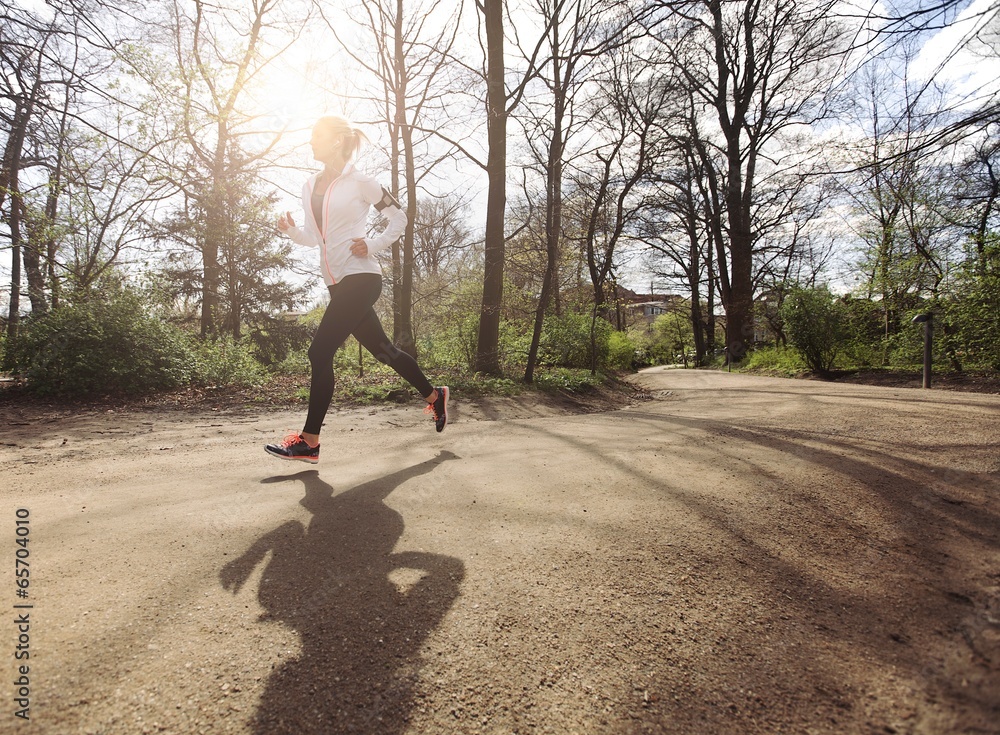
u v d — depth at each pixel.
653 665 1.24
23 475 2.80
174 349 7.05
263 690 1.12
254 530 1.98
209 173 11.57
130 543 1.86
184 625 1.35
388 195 2.92
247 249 14.12
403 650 1.27
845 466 2.84
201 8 12.19
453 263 16.12
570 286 21.00
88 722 1.01
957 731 1.01
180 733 1.00
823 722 1.06
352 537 1.93
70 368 6.15
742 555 1.82
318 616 1.40
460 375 8.95
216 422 4.90
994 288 8.52
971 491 2.43
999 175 8.73
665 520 2.11
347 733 1.02
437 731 1.03
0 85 9.71
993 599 1.50
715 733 1.03
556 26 7.54
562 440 3.70
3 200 8.20
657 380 13.08
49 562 1.69
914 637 1.34
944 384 8.98
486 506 2.27
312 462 3.05
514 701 1.11
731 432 3.85
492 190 8.89
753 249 21.30
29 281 8.18
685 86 15.63
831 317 12.62
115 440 3.96
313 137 2.85
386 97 11.44
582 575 1.65
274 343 15.38
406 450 3.43
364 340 3.19
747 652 1.29
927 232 11.21
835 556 1.82
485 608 1.45
